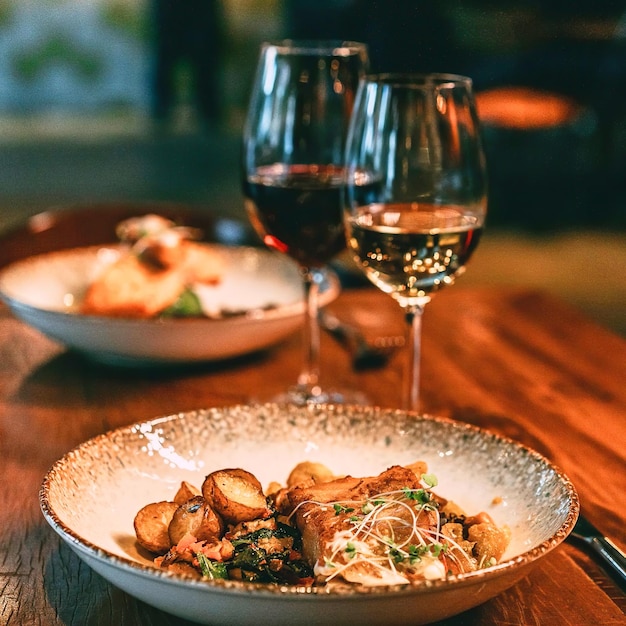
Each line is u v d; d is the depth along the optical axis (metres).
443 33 2.58
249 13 4.82
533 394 0.94
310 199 0.88
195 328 0.92
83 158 4.44
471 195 0.81
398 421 0.77
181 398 0.91
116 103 5.24
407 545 0.63
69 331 0.92
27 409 0.89
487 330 1.07
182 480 0.74
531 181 3.42
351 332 1.03
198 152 4.66
